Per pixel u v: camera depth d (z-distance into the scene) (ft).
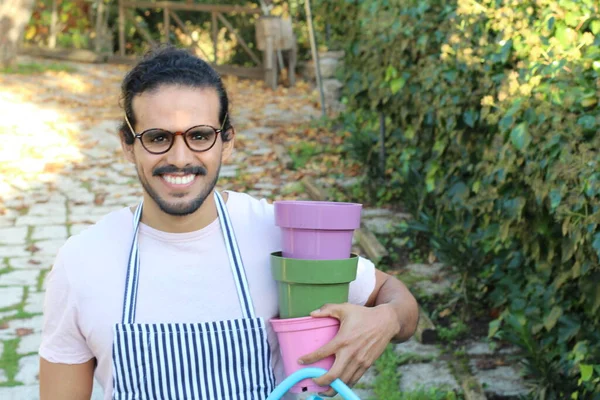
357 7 25.62
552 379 13.62
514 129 12.94
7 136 32.99
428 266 20.33
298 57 48.01
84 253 6.78
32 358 16.61
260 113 37.86
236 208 7.10
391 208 24.14
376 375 15.66
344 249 6.75
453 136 17.65
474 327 17.25
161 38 53.01
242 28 50.34
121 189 27.78
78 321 6.72
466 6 16.28
